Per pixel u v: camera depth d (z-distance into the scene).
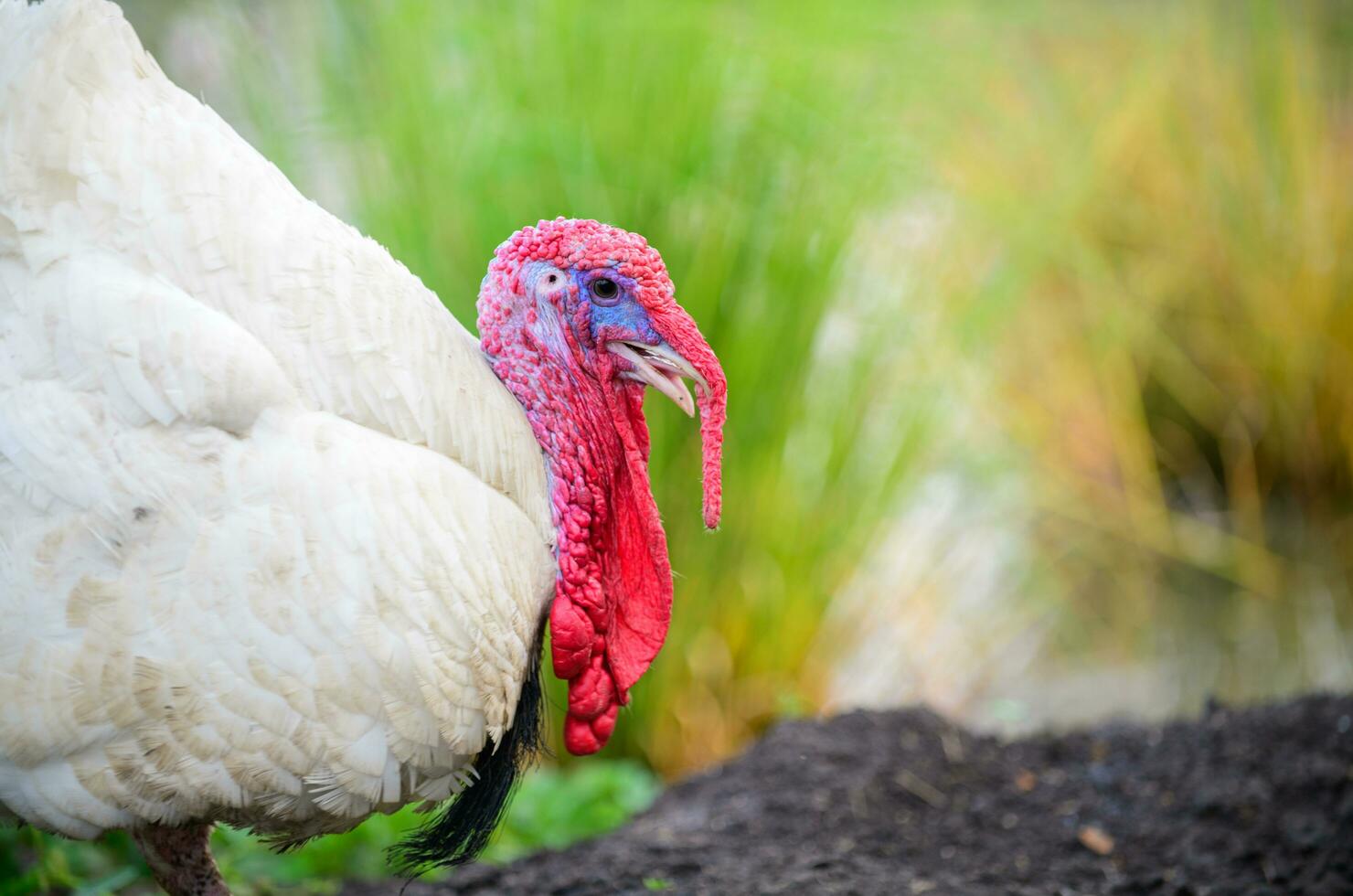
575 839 5.02
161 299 2.84
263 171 3.16
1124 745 5.39
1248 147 8.98
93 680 2.73
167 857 3.38
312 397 2.96
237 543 2.76
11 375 2.77
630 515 3.56
